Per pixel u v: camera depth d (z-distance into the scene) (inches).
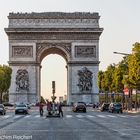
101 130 2507.4
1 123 3238.2
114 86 7598.4
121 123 3216.0
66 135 2164.1
